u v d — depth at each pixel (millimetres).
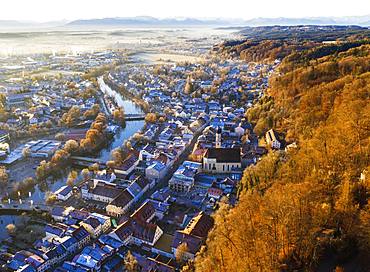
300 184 126062
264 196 135500
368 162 131000
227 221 140500
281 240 98750
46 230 189000
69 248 176250
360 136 150625
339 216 104312
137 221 189250
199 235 172375
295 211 104688
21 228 197625
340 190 115875
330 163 138000
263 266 92562
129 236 182250
